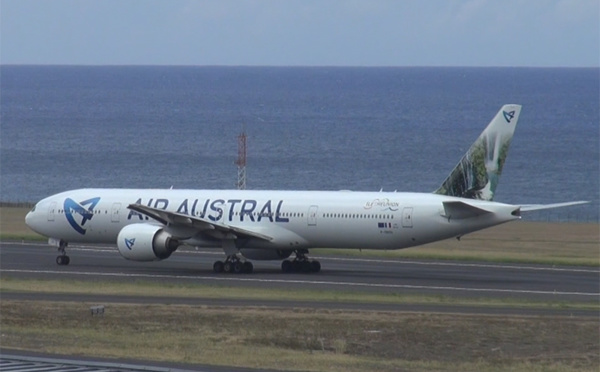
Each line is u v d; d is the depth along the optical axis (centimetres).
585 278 17775
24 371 8394
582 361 10019
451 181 17862
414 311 12988
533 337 11181
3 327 11425
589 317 12594
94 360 8975
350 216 18038
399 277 17788
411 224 17600
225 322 11950
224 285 16350
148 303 13662
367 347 10600
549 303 14325
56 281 16562
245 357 9444
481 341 10956
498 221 17125
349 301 14200
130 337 10788
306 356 9769
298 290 15625
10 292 14900
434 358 10100
